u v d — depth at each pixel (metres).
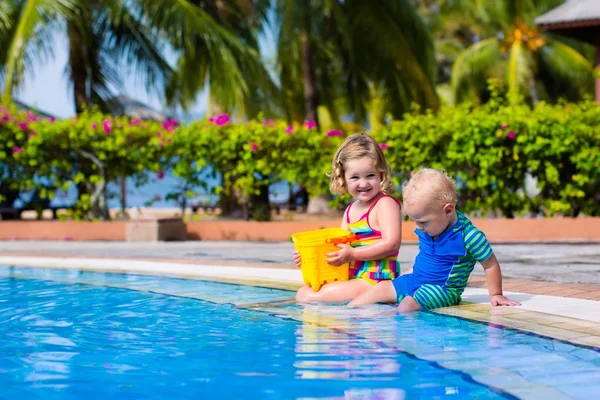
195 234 11.07
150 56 16.69
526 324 3.13
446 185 3.67
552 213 10.09
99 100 16.72
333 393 2.13
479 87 29.89
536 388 2.13
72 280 5.43
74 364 2.57
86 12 15.22
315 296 4.08
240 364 2.53
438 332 3.09
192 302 4.18
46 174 11.48
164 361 2.60
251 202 11.48
